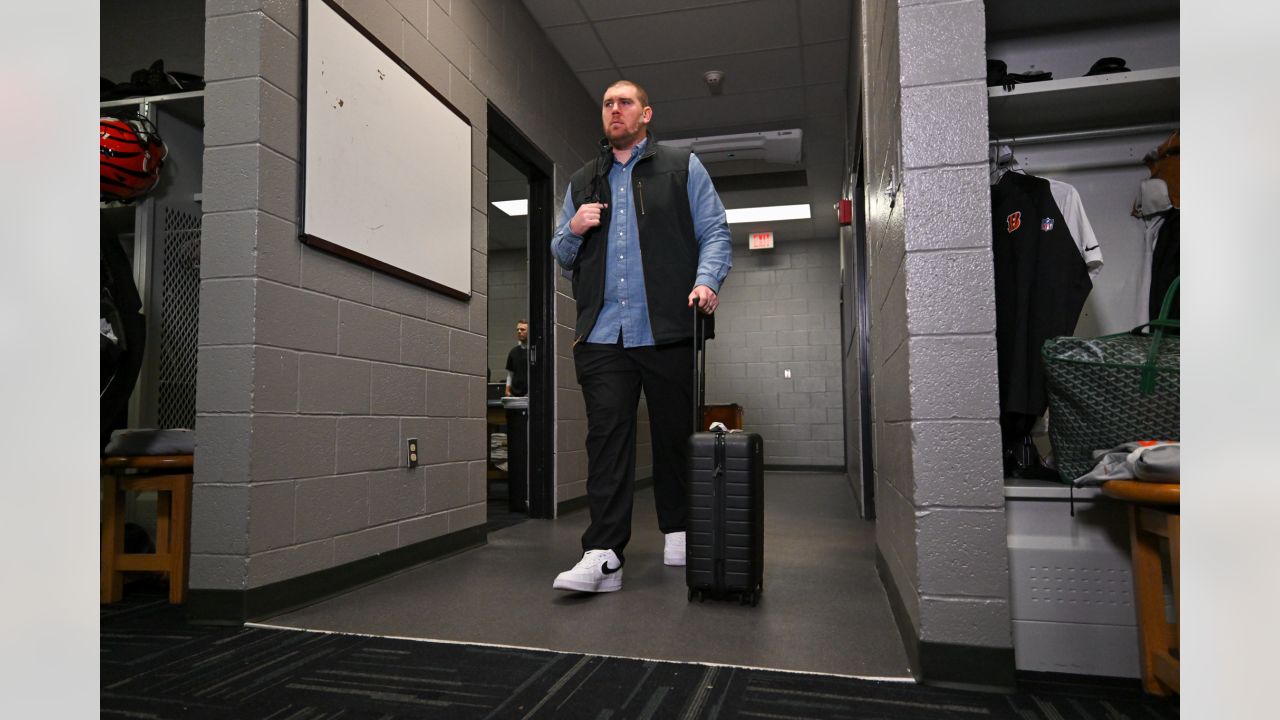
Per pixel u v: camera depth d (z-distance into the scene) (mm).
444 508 2645
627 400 2068
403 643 1571
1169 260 1854
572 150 4301
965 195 1343
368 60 2301
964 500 1309
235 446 1788
